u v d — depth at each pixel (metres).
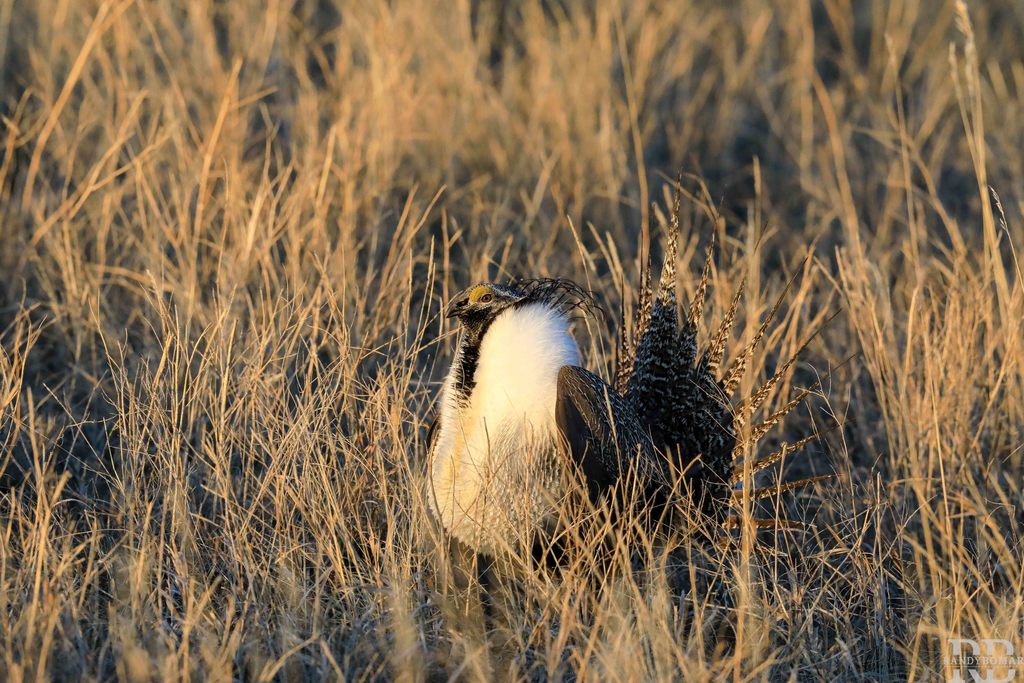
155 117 11.74
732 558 7.99
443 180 12.57
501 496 7.70
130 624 6.63
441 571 7.74
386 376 8.70
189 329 9.26
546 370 7.76
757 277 10.36
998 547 7.95
